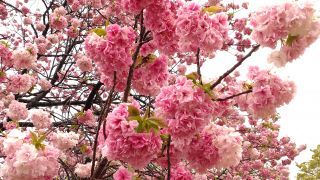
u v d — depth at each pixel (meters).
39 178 3.21
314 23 2.64
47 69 10.38
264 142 10.16
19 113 5.95
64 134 5.29
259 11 2.69
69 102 8.67
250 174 10.12
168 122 2.88
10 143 3.27
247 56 2.83
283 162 10.91
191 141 3.13
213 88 2.96
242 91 3.22
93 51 3.27
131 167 3.25
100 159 3.93
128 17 8.67
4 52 5.79
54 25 8.01
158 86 3.80
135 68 3.71
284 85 3.02
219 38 2.94
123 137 2.82
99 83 8.21
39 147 3.26
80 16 9.44
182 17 2.95
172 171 3.51
